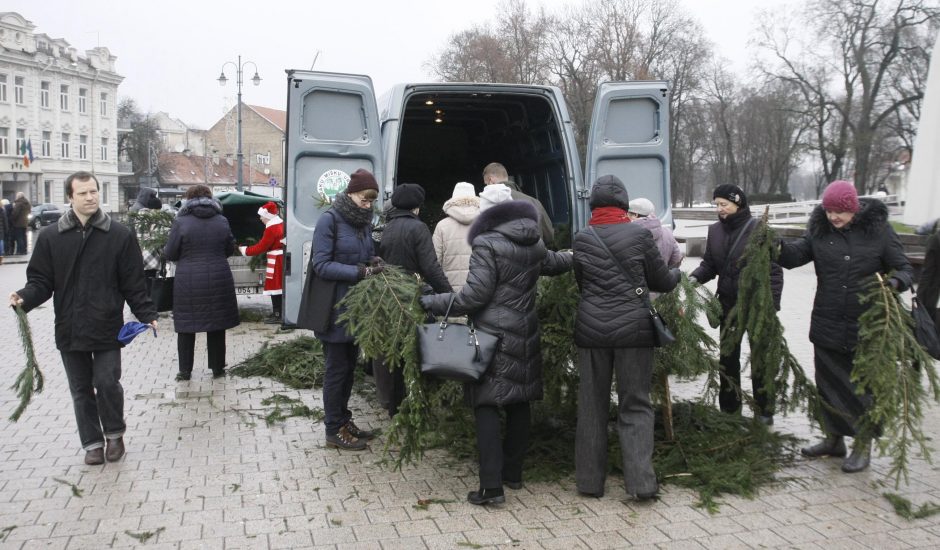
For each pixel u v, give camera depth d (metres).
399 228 5.48
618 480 4.80
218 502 4.40
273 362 7.54
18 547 3.82
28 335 4.86
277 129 80.00
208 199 7.23
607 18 53.28
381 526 4.10
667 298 5.01
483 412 4.38
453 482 4.74
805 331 10.09
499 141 10.14
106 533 3.99
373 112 6.86
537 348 4.46
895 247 4.86
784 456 5.20
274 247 10.52
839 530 4.08
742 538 3.98
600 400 4.51
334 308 5.14
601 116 7.16
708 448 5.02
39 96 60.69
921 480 4.81
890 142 43.41
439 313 4.47
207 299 7.14
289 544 3.88
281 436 5.62
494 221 4.37
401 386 5.89
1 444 5.40
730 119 65.38
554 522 4.17
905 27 40.75
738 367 5.73
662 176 7.25
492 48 56.50
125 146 76.94
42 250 4.88
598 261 4.41
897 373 4.46
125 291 5.06
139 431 5.72
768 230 5.02
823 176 55.50
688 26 55.84
